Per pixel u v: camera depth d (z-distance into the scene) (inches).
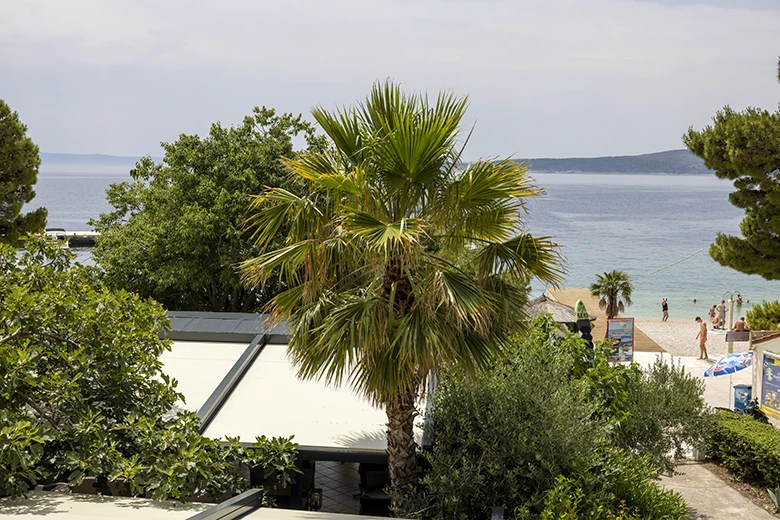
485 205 349.4
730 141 933.2
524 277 355.9
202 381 462.6
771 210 953.5
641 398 507.5
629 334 1053.2
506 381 404.2
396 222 325.1
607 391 511.5
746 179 971.9
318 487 500.7
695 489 578.9
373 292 344.8
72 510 275.0
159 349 399.9
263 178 1042.1
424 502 357.4
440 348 319.9
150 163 1181.7
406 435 361.4
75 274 418.6
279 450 354.6
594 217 7367.1
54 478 338.0
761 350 776.3
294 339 347.6
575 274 3284.9
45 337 357.1
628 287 1412.4
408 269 326.6
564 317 966.4
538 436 372.2
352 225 313.7
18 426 269.4
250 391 450.0
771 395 765.3
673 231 5738.2
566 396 390.6
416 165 332.8
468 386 393.1
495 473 358.9
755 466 582.2
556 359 446.3
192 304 1085.8
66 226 6058.1
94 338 362.9
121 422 364.8
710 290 2728.8
